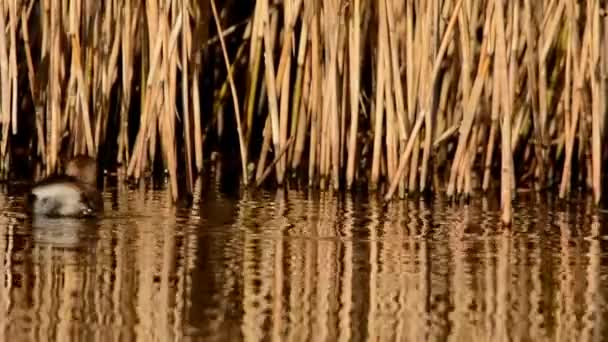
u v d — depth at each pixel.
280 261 29.31
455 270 28.88
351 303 25.83
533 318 24.98
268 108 41.25
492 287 27.39
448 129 39.72
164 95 36.28
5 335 23.02
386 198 37.50
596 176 37.94
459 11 36.47
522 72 39.38
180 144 42.66
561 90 41.19
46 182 33.88
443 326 24.33
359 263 29.34
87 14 39.03
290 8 38.72
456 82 39.59
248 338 23.27
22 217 33.59
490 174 39.19
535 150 40.06
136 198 36.97
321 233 32.69
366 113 41.81
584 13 40.16
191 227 32.97
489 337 23.70
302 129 40.09
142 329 23.61
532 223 35.00
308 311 25.16
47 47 39.16
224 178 41.41
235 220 34.16
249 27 43.09
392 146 37.94
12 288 26.23
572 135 38.22
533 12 38.78
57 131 38.56
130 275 27.53
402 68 38.56
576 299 26.47
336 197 38.38
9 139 39.97
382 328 24.11
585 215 36.44
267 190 39.41
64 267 28.11
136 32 40.16
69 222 33.09
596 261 30.08
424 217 35.34
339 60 38.72
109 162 42.28
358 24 37.94
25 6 39.47
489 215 35.91
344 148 40.19
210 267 28.48
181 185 39.75
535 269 29.14
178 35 37.09
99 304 25.20
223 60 44.97
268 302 25.73
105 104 39.94
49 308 24.84
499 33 33.47
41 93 39.66
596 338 23.73
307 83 39.56
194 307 25.20
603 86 39.41
